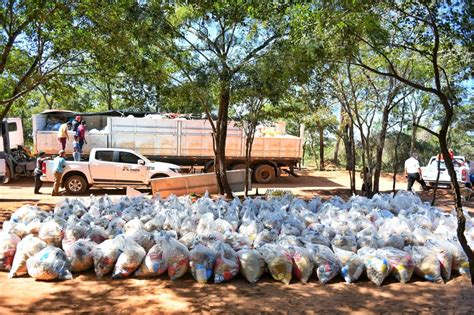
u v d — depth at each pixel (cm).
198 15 1242
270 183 2061
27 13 1024
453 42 612
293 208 905
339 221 775
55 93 1319
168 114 2000
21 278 596
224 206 891
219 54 1250
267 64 1126
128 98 1279
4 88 1272
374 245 672
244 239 674
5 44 1116
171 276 591
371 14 651
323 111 2309
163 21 1166
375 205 960
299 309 506
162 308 500
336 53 721
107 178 1586
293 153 2050
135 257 597
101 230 691
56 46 1153
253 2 1080
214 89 1320
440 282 603
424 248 636
